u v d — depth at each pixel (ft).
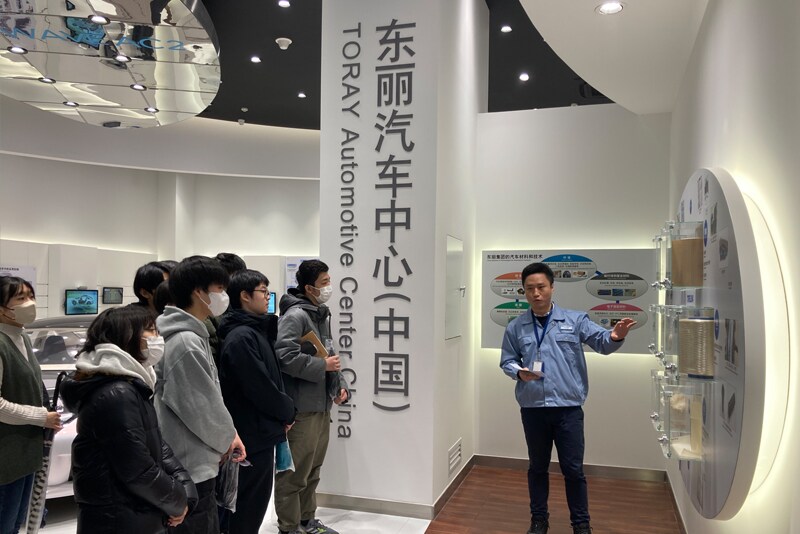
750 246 5.98
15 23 12.67
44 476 9.58
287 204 36.68
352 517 13.17
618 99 15.44
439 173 13.65
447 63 14.38
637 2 10.50
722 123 8.74
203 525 7.48
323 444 12.12
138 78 16.05
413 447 13.30
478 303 17.80
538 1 10.51
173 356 7.45
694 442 7.82
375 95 13.92
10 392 9.18
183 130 33.17
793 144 5.40
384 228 13.70
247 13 20.53
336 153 14.16
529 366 11.84
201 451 7.48
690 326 7.70
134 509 6.23
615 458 16.62
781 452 5.83
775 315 5.98
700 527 9.98
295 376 11.14
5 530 9.20
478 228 17.81
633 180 16.71
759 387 5.69
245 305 9.86
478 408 17.62
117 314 6.57
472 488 15.34
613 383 16.70
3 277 9.44
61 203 31.27
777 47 5.91
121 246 33.73
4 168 29.04
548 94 26.32
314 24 21.35
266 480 9.59
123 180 33.94
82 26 12.79
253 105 30.78
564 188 17.20
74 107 18.78
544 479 11.94
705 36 10.16
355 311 13.83
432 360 13.26
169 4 11.84
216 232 36.32
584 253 16.88
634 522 13.16
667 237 9.09
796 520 5.20
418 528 12.60
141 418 6.28
